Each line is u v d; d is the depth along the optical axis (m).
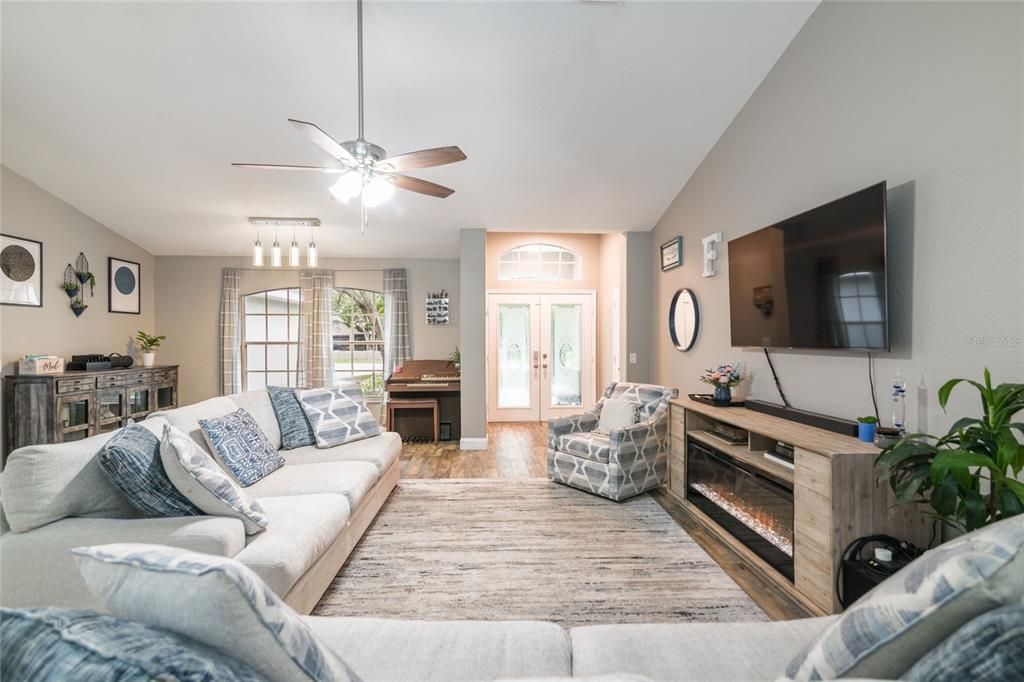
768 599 2.21
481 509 3.35
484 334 5.21
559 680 0.74
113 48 2.86
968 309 1.87
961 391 1.90
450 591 2.27
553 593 2.25
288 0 2.56
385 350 6.42
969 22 1.86
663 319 4.90
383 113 3.39
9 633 0.58
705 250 3.90
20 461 1.65
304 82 3.12
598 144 3.79
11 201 4.18
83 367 4.74
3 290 4.15
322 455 3.13
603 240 6.82
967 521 1.50
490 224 5.11
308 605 1.94
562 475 3.85
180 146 3.76
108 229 5.30
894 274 2.22
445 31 2.76
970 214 1.87
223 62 2.96
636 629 1.29
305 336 6.31
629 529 3.01
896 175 2.20
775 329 2.91
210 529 1.68
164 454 1.76
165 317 6.14
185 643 0.63
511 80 3.13
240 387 6.29
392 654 1.17
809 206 2.76
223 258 6.23
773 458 2.46
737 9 2.69
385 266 6.45
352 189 2.60
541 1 2.59
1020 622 0.57
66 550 1.58
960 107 1.90
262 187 4.38
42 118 3.46
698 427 3.34
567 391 7.00
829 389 2.64
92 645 0.56
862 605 0.81
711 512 3.02
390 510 3.33
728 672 1.11
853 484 1.96
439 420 5.80
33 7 2.60
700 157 3.97
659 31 2.80
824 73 2.64
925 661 0.65
